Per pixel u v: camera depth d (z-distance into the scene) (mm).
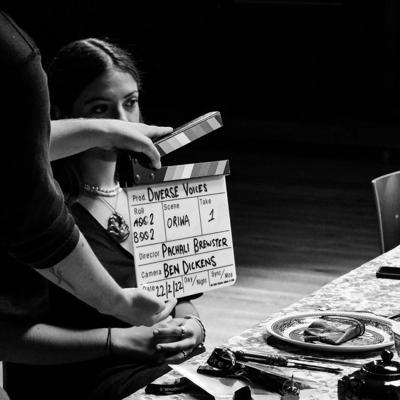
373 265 3078
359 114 12148
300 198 8688
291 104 12305
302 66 12008
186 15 12594
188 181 2346
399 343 2072
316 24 11930
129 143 1979
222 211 2412
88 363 2619
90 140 1940
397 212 3658
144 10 12719
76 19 12766
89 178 2697
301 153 11359
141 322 1969
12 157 1533
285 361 2117
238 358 2145
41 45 12797
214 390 1958
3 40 1492
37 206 1590
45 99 1554
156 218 2291
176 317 2891
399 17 11992
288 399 1913
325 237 7223
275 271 6242
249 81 12539
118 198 2754
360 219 7832
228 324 5141
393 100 12250
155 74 12961
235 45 12523
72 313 2611
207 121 2250
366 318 2420
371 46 12125
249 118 12203
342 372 2090
